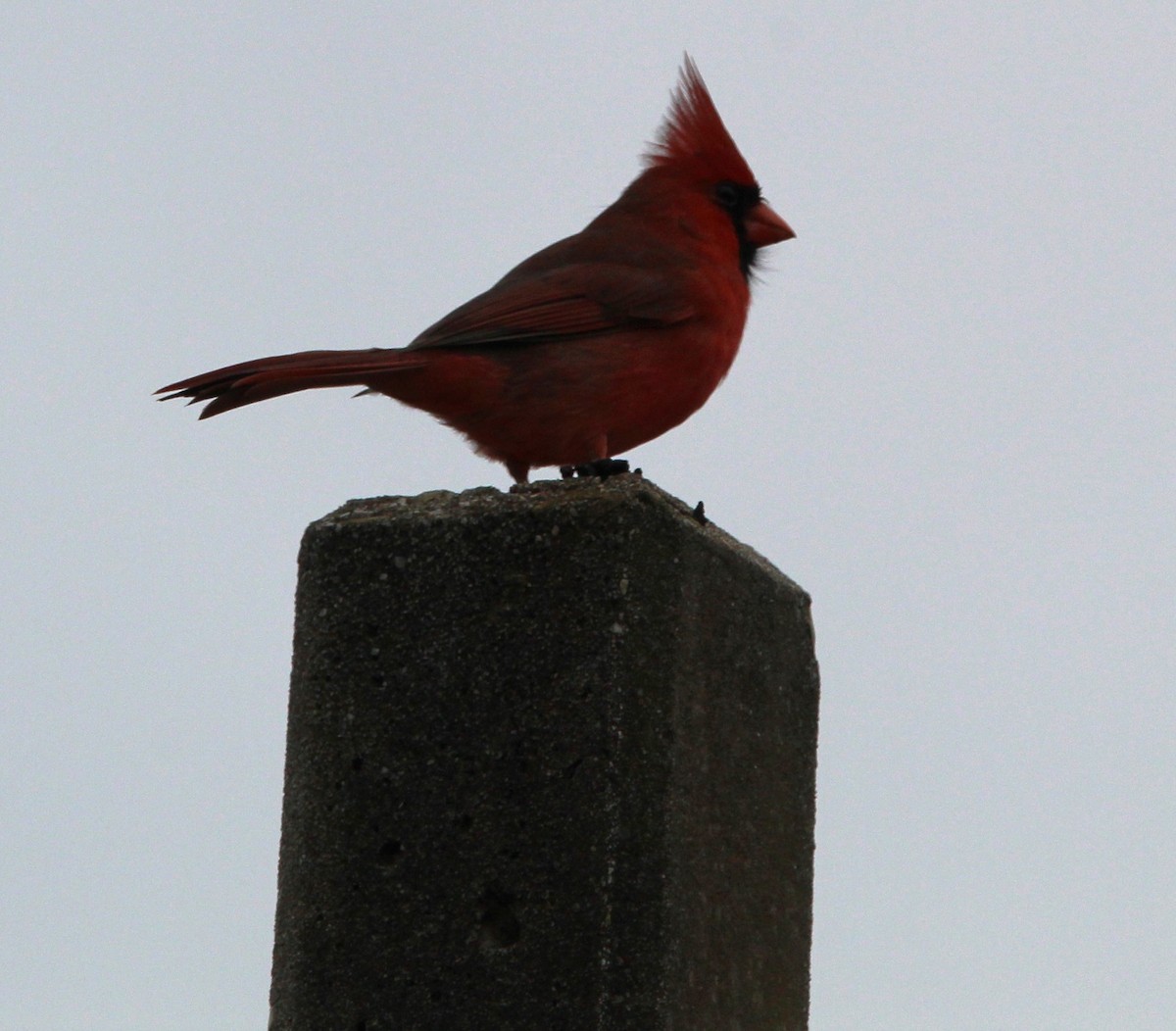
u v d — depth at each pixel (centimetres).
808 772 683
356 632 606
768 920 639
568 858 565
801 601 692
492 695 585
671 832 566
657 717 575
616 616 577
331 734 603
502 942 571
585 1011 552
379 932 581
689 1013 567
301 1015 584
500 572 593
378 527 611
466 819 579
